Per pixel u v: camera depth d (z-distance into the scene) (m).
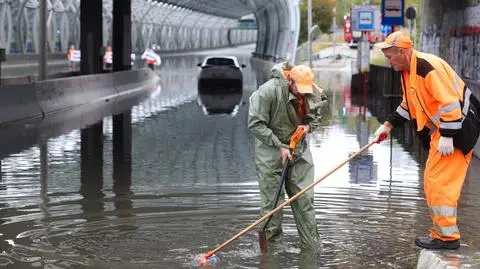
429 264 11.34
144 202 16.98
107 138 29.11
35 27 99.31
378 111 41.31
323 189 18.66
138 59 137.38
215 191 18.31
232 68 66.88
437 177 11.48
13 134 30.03
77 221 15.12
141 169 21.69
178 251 13.01
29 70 81.25
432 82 11.17
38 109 38.41
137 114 40.00
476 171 22.06
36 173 20.83
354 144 27.22
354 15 58.56
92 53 59.53
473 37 28.88
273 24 162.25
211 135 30.41
